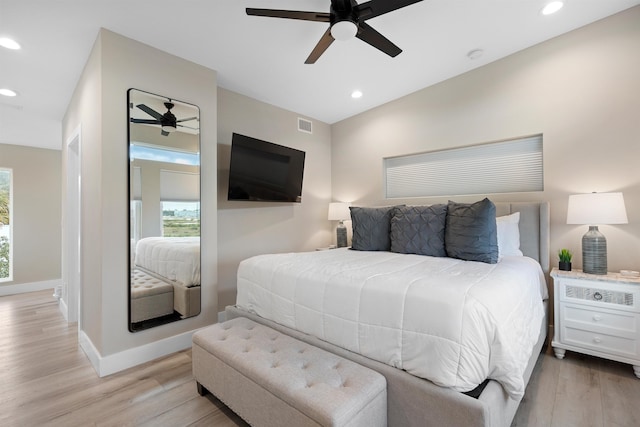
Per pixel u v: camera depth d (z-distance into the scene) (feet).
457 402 4.02
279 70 10.02
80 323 8.94
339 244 13.94
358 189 14.42
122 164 7.59
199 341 6.10
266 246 12.54
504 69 10.03
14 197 15.61
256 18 7.35
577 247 8.86
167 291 8.43
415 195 12.69
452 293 4.59
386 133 13.28
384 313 4.95
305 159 14.33
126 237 7.64
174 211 8.60
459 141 11.07
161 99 8.39
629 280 6.88
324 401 3.96
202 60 9.17
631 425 5.22
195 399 6.17
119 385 6.73
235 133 10.90
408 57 9.70
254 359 5.12
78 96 9.45
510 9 7.70
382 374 4.74
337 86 11.45
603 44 8.37
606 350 7.12
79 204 9.07
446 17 7.89
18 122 12.89
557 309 7.81
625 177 8.14
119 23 7.21
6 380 6.95
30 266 15.98
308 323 6.01
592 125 8.59
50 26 7.04
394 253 9.30
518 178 10.19
